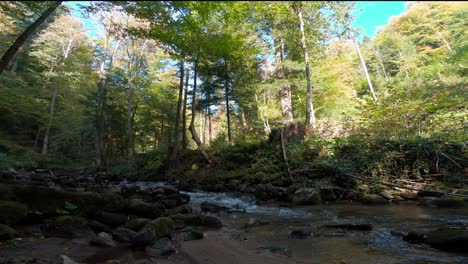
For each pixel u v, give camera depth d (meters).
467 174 7.30
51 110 21.22
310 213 6.04
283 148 10.59
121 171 16.95
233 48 8.79
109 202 5.02
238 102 18.89
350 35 18.11
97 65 29.19
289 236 4.25
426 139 7.98
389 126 9.80
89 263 2.92
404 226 4.45
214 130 37.50
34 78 21.02
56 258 2.98
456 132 8.18
